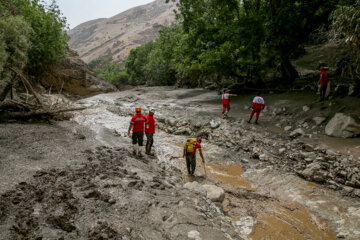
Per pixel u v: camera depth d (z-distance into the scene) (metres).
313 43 27.05
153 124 7.25
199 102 16.36
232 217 4.62
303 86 14.00
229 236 3.60
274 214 4.85
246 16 15.48
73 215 3.24
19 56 11.07
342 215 4.73
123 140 8.37
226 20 17.05
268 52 15.23
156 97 19.86
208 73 19.75
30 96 13.95
